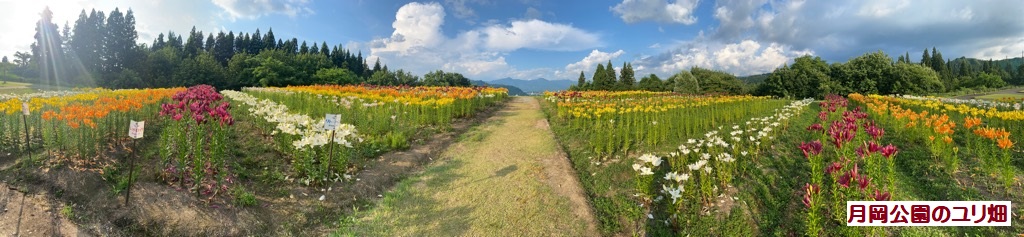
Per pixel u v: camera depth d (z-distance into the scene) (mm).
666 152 8328
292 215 5512
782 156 7719
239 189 5773
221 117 6250
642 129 9875
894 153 4727
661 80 55344
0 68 57406
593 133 10383
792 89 41875
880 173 4828
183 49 76188
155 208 5105
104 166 6047
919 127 8758
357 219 5598
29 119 7957
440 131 11039
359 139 8609
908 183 6195
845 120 8750
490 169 7730
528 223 5488
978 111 10906
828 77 40750
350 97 14914
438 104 12234
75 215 4883
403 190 6621
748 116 14305
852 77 40125
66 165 5902
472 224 5457
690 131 10539
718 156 6629
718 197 5887
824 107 14781
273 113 8484
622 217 5723
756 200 5766
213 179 5996
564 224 5488
